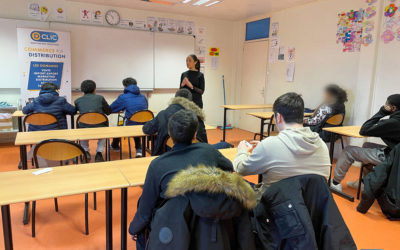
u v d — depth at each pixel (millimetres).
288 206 1271
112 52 5523
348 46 4289
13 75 4836
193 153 1340
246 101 6695
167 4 5164
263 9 5438
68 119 5238
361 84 4105
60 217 2527
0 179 1627
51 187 1537
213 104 6922
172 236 1084
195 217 1117
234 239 1204
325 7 4613
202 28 6398
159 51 5961
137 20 5684
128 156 4387
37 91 4871
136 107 3852
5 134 5035
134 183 1642
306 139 1371
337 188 3227
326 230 1300
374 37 3912
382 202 2627
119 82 5672
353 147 3104
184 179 1101
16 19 4750
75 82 5312
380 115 2746
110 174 1774
